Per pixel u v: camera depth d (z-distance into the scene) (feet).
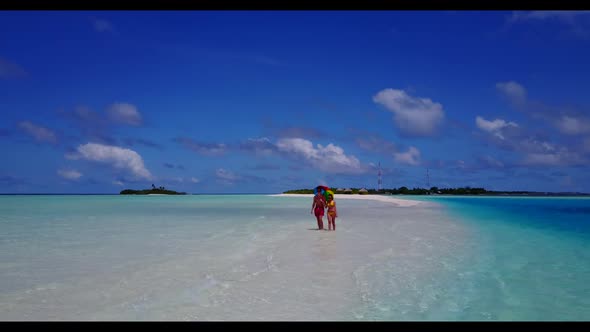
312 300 21.20
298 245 39.37
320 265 29.66
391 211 102.58
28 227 57.31
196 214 89.45
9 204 154.10
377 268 28.60
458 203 174.29
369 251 35.73
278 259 31.86
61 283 24.39
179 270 27.89
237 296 21.81
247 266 29.22
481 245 39.96
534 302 20.99
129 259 31.83
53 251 35.68
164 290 22.91
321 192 55.11
